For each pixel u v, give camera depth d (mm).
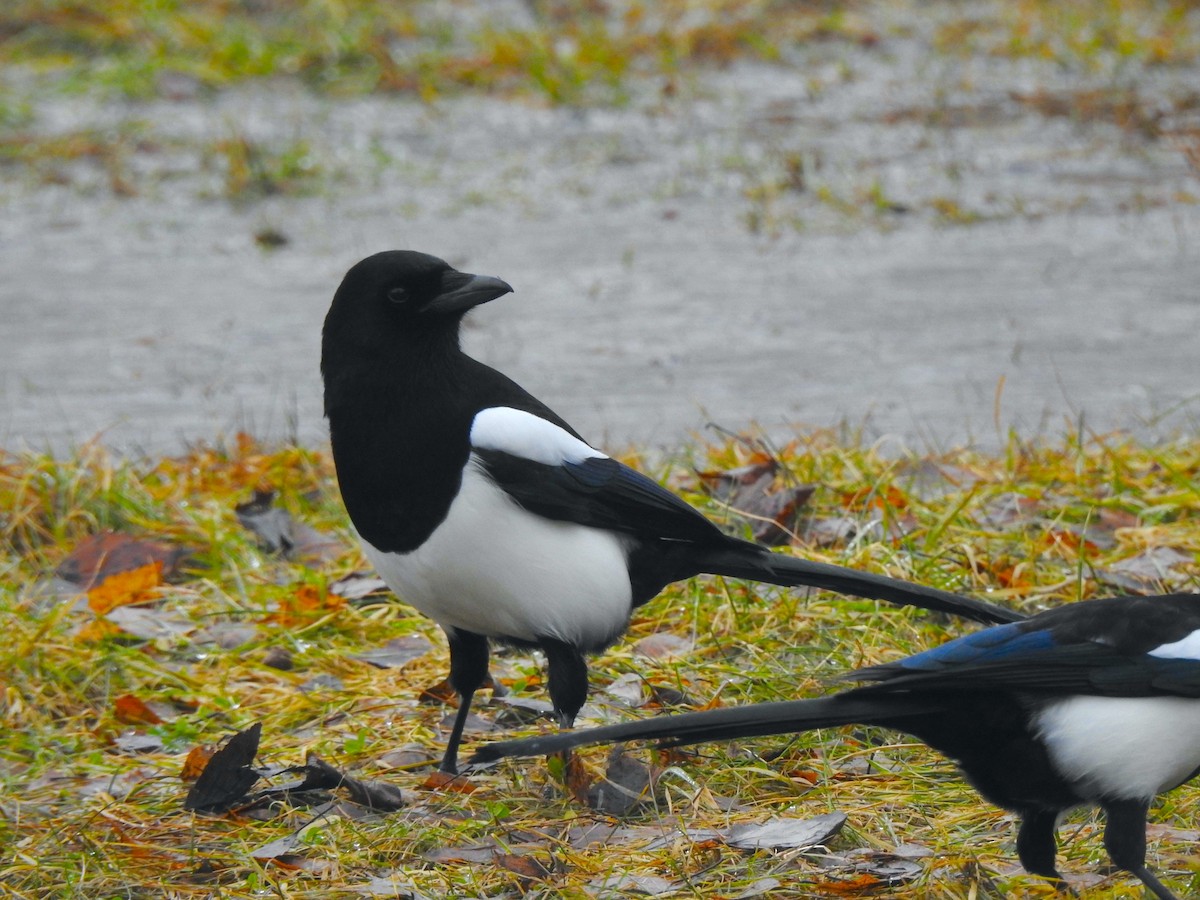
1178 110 22859
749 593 9492
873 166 21531
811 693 8367
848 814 7195
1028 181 20859
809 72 25391
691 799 7414
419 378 7414
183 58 25641
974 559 9797
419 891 6672
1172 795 7348
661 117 23734
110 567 10781
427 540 7469
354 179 21766
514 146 22828
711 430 13227
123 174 22062
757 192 20625
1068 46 25562
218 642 9719
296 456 12312
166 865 7094
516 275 18141
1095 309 16391
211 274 18750
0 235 20250
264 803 7648
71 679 9164
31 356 16078
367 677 9180
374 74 25047
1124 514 10758
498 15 27500
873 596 7840
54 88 24797
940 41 26250
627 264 18453
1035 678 6137
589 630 7734
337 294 7578
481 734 8406
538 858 6922
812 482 11133
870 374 14695
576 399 14266
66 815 7680
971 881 6453
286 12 26969
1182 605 6344
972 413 13492
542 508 7461
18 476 11828
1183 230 18906
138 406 14539
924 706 6266
